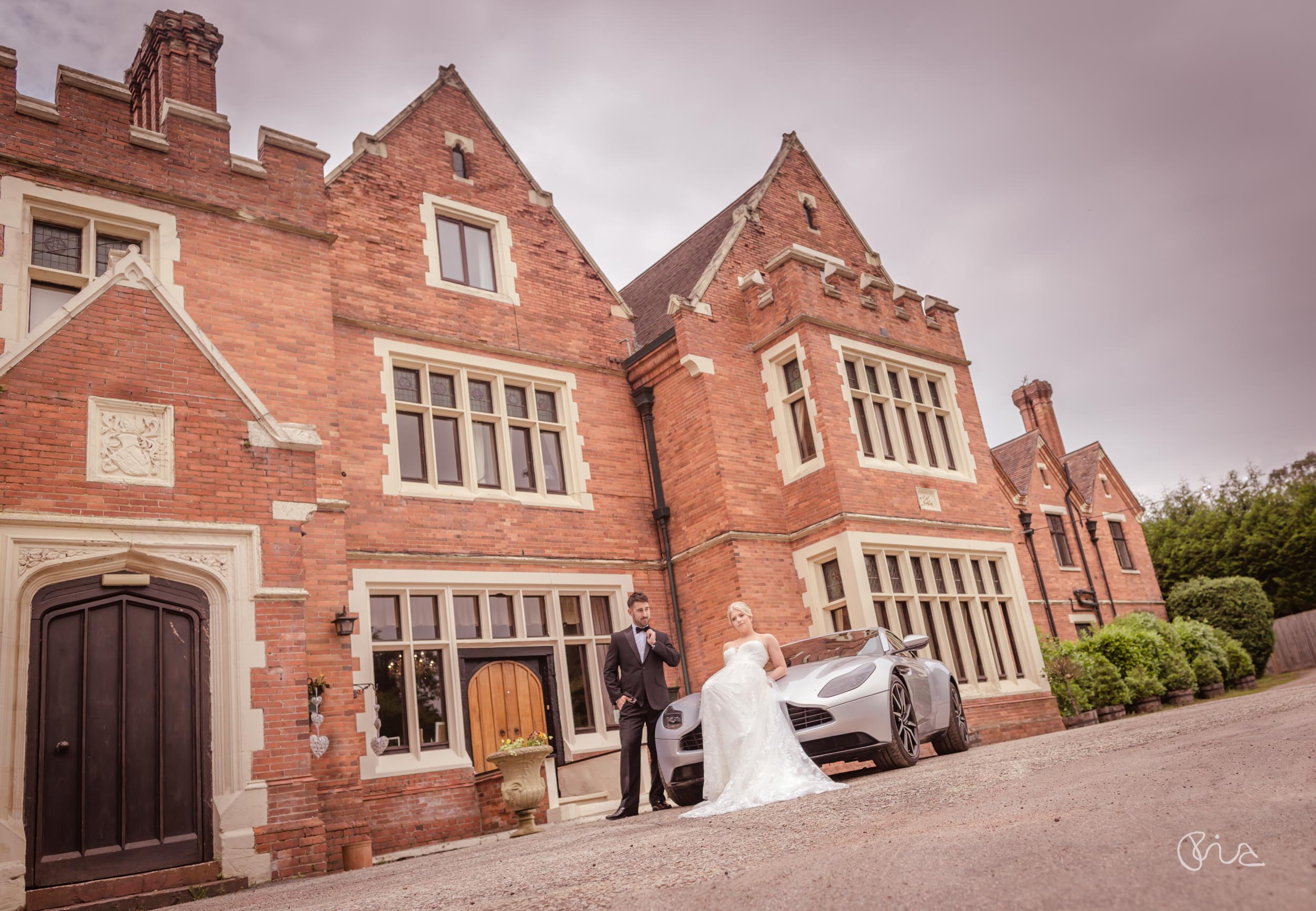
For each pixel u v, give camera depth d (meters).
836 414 13.66
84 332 7.95
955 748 9.43
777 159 17.28
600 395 14.51
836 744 7.43
